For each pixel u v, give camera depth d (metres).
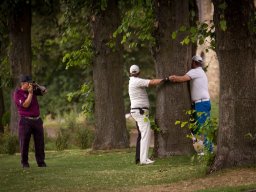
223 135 33.09
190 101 41.44
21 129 42.12
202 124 35.38
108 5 50.47
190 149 41.22
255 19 33.16
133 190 30.23
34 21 88.25
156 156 41.66
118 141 51.00
